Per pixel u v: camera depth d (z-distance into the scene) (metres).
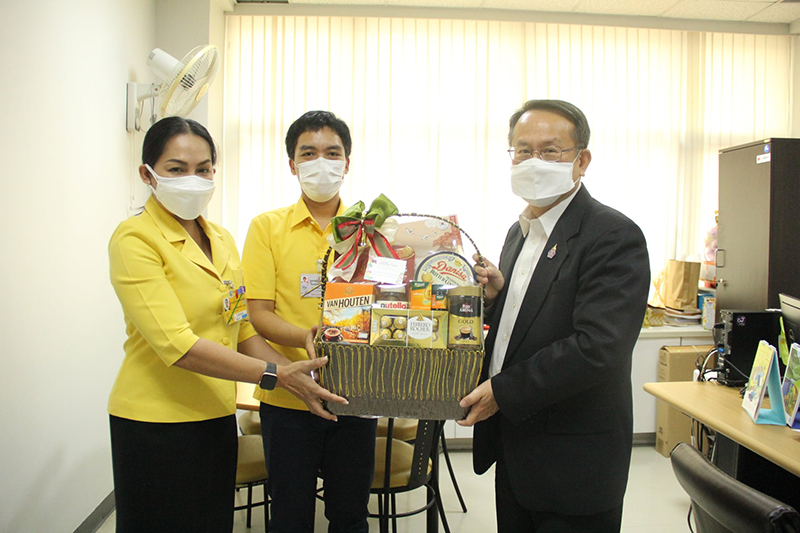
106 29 2.52
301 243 1.53
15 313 1.80
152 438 1.26
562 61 3.82
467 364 1.13
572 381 1.16
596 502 1.24
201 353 1.21
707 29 3.90
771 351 1.77
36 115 1.93
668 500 2.83
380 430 2.41
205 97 3.29
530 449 1.29
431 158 3.74
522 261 1.43
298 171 1.52
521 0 3.58
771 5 3.65
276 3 3.63
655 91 3.89
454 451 3.53
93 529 2.41
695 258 3.87
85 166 2.31
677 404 2.00
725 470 2.03
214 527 1.37
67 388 2.17
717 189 3.95
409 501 2.84
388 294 1.20
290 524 1.42
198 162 1.33
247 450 2.13
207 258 1.38
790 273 3.22
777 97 4.01
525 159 1.33
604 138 3.86
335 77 3.70
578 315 1.20
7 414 1.76
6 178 1.75
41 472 1.98
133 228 1.26
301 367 1.16
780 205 3.20
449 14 3.70
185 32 3.23
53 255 2.05
